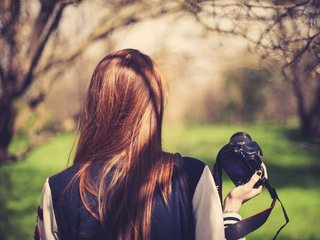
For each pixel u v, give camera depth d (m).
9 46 5.58
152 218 1.78
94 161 1.83
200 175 1.81
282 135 20.38
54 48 5.93
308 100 19.17
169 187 1.79
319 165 14.36
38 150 17.12
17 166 14.40
